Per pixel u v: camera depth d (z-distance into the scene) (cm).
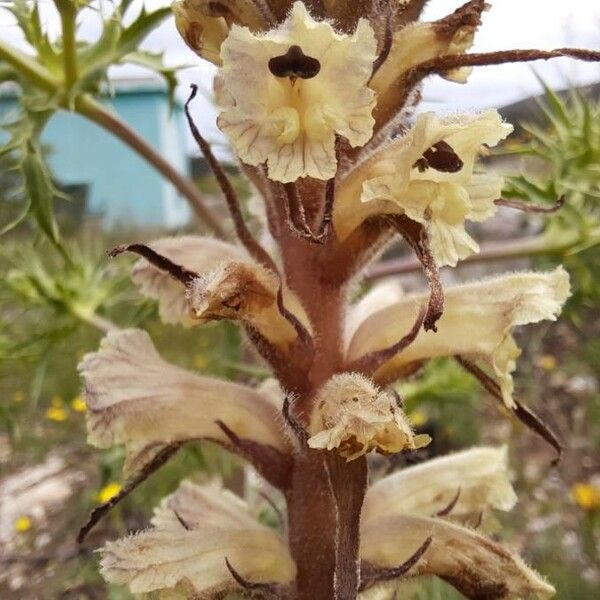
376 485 10
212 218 18
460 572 9
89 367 10
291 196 7
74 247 21
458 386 21
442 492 10
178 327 31
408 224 7
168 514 10
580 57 7
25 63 15
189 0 8
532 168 22
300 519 9
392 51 8
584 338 41
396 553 9
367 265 9
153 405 9
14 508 30
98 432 9
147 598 9
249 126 7
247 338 9
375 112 8
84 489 31
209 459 22
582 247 18
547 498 30
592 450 34
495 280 9
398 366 9
